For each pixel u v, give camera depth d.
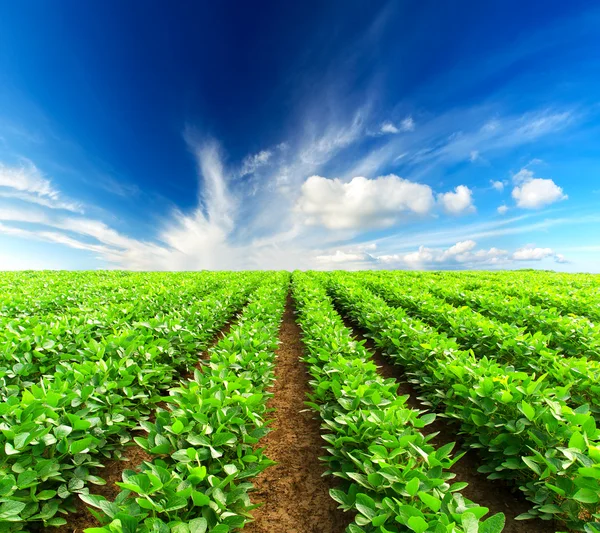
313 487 4.05
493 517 2.08
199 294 13.02
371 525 2.51
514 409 3.88
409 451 3.11
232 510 2.98
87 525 3.41
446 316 8.09
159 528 2.11
